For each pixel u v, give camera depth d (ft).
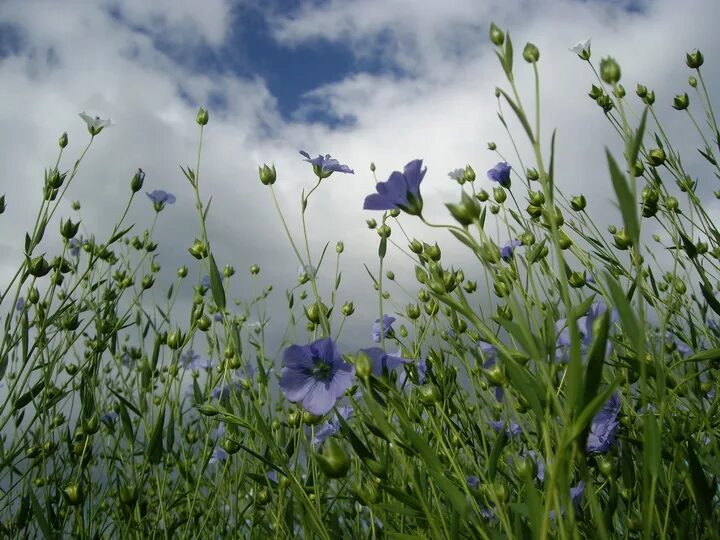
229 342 0.89
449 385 0.80
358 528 0.87
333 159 0.91
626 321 0.37
